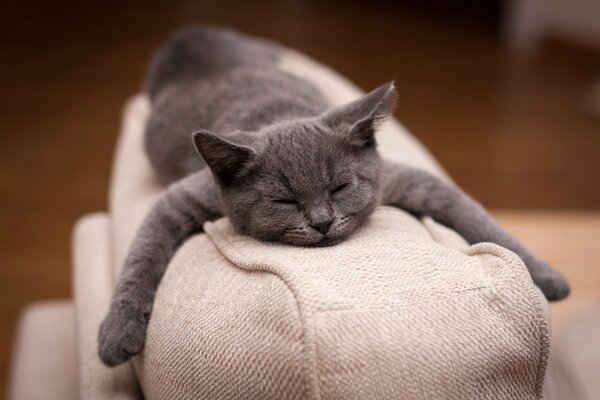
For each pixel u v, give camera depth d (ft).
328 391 0.97
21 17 6.00
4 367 2.51
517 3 5.41
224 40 2.13
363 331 0.99
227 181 1.38
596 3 5.09
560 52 5.34
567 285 1.40
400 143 1.88
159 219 1.41
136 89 4.73
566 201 3.51
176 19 6.06
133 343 1.22
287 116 1.60
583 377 1.72
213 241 1.27
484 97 4.66
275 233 1.34
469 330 1.03
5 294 2.90
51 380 1.75
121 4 6.43
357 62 5.17
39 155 3.92
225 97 1.76
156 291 1.30
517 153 3.97
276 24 5.97
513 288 1.06
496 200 3.51
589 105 4.56
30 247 3.18
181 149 1.74
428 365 1.00
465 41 5.60
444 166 3.83
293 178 1.34
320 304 0.99
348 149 1.39
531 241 2.30
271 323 1.00
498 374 1.05
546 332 1.06
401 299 1.03
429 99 4.61
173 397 1.10
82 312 1.51
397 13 6.26
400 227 1.29
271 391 0.99
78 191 3.60
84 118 4.34
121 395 1.29
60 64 5.10
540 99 4.64
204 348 1.06
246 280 1.09
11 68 5.00
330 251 1.15
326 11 6.33
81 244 1.82
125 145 2.15
